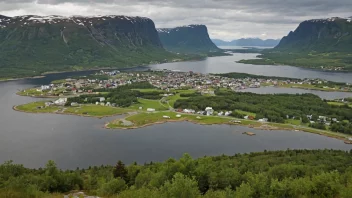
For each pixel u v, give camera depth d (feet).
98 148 585.22
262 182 262.88
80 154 552.00
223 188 299.17
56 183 296.10
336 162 434.71
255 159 468.34
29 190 237.66
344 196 239.71
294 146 609.42
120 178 323.57
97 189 290.56
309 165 398.42
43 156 539.29
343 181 297.53
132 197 232.94
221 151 573.74
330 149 559.79
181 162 307.37
